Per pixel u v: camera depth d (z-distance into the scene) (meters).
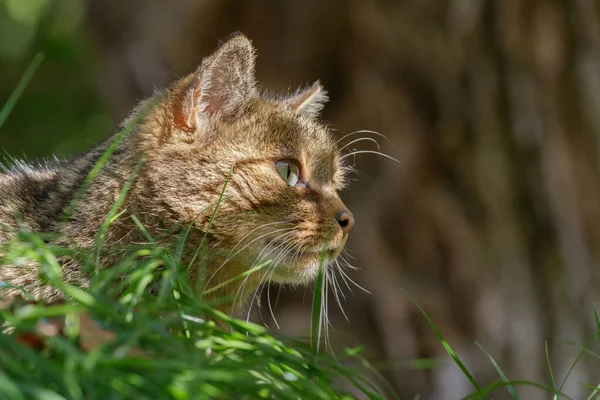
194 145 7.08
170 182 6.91
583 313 12.65
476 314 12.44
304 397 4.68
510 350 12.44
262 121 7.41
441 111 12.39
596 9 12.47
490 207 12.45
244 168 7.11
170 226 6.87
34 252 5.02
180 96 7.16
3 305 5.00
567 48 12.52
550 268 12.60
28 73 6.03
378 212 12.38
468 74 12.36
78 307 4.29
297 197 7.29
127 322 4.43
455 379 12.30
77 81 21.69
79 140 20.28
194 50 12.84
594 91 12.47
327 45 12.52
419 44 12.27
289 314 12.35
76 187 7.12
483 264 12.44
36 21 22.44
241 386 4.37
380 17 12.27
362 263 12.34
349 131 12.48
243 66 7.44
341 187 8.46
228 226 6.96
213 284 7.04
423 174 12.47
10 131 20.41
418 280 12.53
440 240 12.48
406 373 12.33
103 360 3.96
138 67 13.16
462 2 12.14
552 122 12.44
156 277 6.22
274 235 7.12
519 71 12.36
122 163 6.97
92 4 13.72
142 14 13.02
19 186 7.37
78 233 6.77
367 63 12.41
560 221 12.50
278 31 12.59
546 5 12.40
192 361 4.20
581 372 12.44
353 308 12.40
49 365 3.92
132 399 4.00
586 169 12.63
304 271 7.30
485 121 12.38
